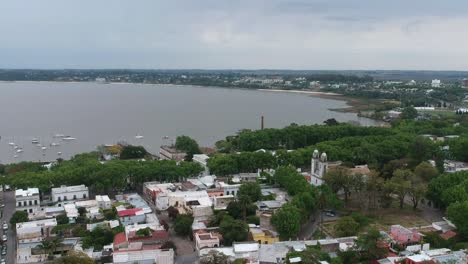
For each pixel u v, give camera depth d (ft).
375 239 494.18
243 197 639.76
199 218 630.74
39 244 535.19
